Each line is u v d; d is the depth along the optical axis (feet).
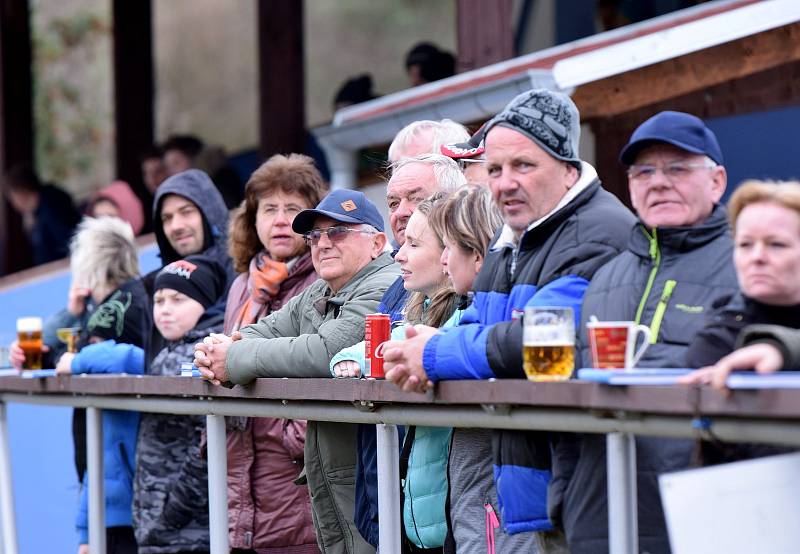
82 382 47.26
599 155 61.11
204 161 86.69
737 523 24.52
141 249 81.05
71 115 150.92
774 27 56.95
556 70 59.00
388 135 71.46
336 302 41.34
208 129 136.36
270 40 96.99
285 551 44.65
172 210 51.70
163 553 47.11
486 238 36.32
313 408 36.58
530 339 29.32
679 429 25.95
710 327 27.76
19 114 111.86
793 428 24.03
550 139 32.76
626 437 27.45
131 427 51.31
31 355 53.06
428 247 38.04
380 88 131.95
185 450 47.93
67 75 151.43
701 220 30.37
